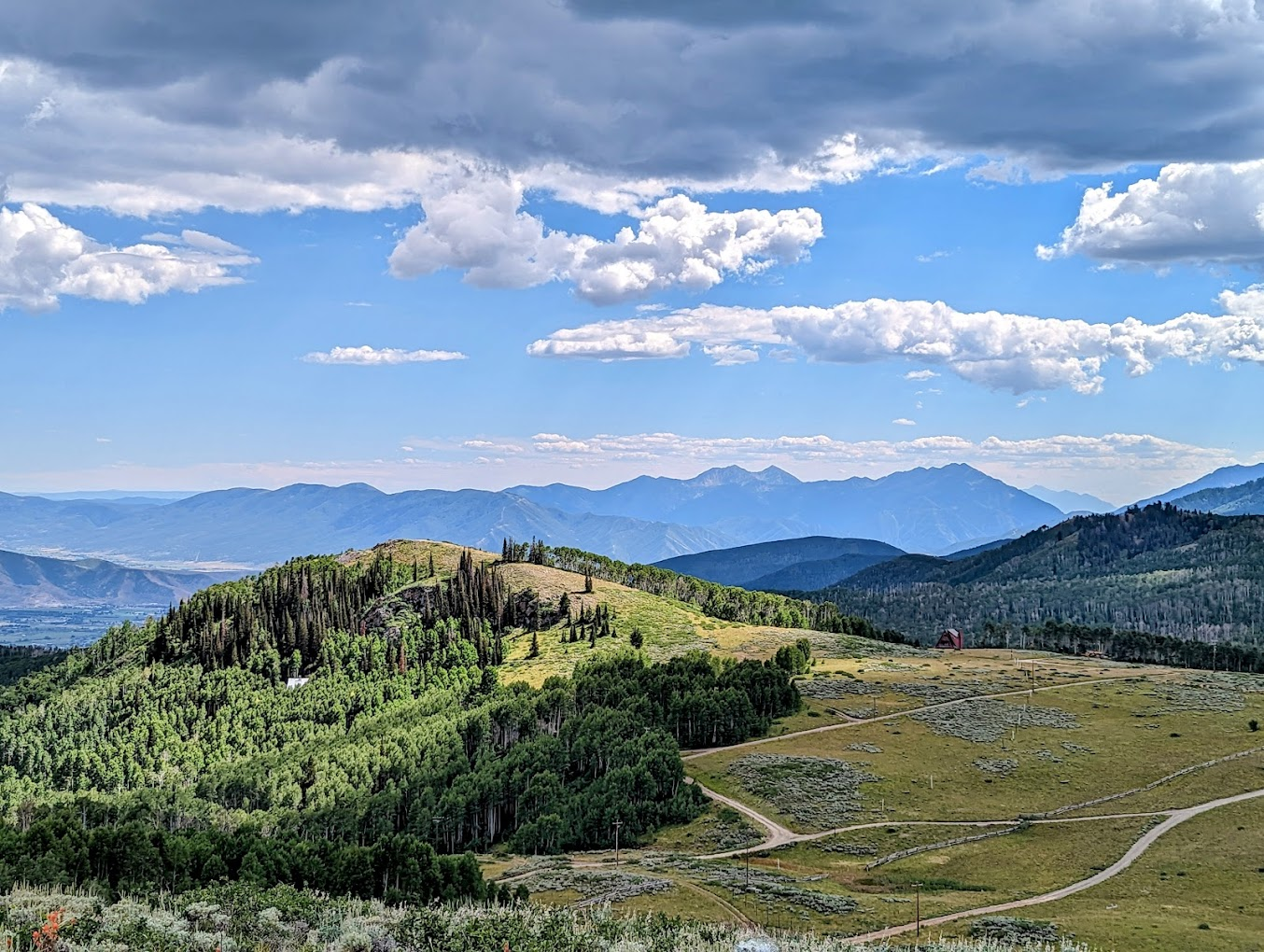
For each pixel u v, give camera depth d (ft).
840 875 439.22
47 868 375.25
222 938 183.73
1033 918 338.13
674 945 214.28
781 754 628.69
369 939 195.52
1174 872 405.80
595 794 570.87
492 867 501.56
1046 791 549.95
